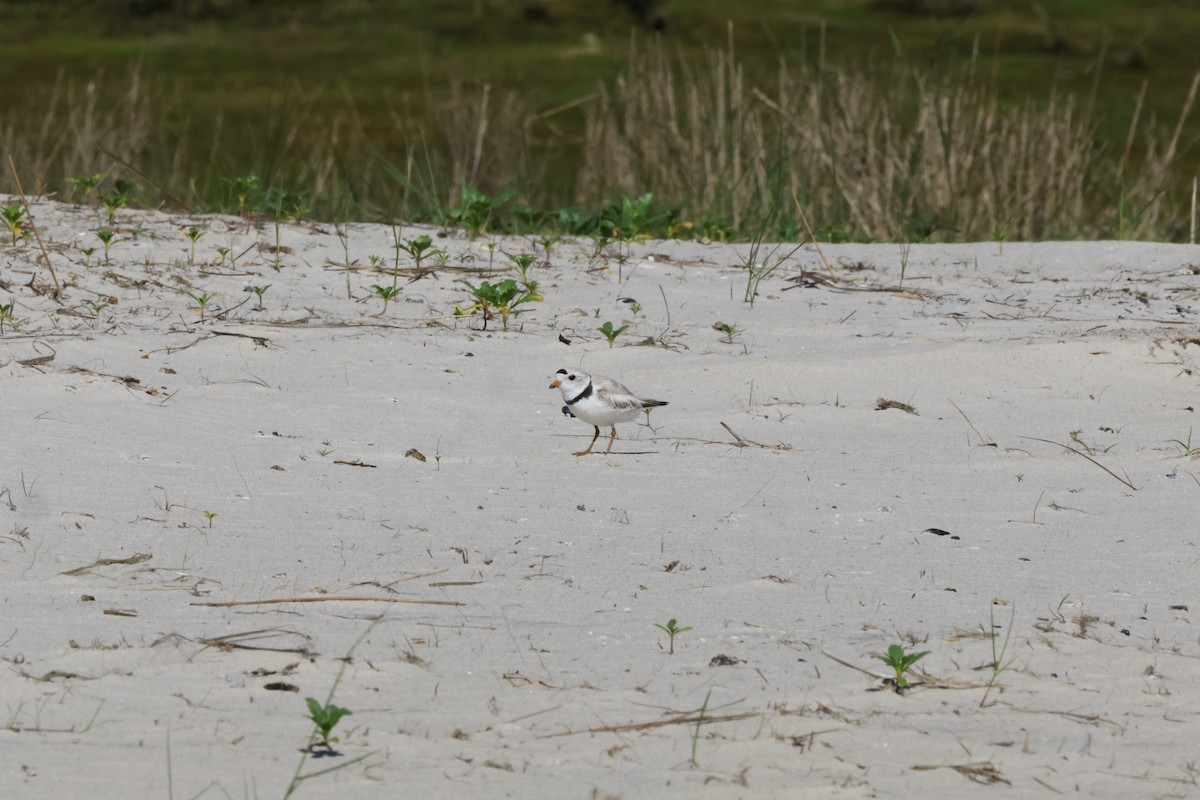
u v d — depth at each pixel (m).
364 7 80.12
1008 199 28.64
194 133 48.34
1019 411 16.45
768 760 8.33
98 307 18.64
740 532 12.52
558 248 23.55
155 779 7.79
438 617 10.34
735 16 76.75
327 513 12.52
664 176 29.45
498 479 13.82
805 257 23.80
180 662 9.34
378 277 21.20
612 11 76.75
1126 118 53.09
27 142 30.44
